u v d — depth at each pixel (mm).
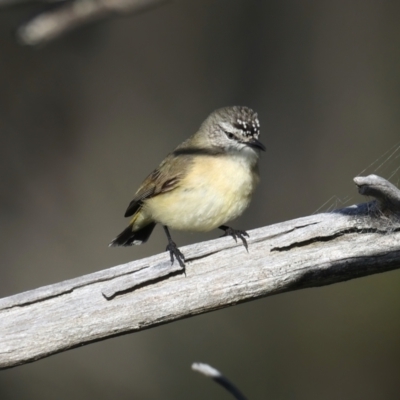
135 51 17062
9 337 6531
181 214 8641
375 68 16375
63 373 14820
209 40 16844
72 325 6586
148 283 6738
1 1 8547
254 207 15633
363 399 13094
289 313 14266
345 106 16203
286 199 15742
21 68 16594
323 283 6887
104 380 14648
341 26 16594
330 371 13398
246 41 16688
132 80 17047
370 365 13320
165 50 17062
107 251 16141
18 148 16562
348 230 6754
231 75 16688
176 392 14125
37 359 6602
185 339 14492
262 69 16562
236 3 16781
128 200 16438
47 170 16578
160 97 16953
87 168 16688
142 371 14570
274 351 13844
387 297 13789
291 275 6777
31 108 16672
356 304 13922
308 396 13188
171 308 6691
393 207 6504
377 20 16562
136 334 14836
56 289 6707
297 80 16438
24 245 16109
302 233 6801
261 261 6801
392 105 16062
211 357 14086
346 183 15617
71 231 16281
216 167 8438
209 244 6848
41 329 6562
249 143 8516
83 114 16875
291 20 16656
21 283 15820
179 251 6812
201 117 16656
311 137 16094
